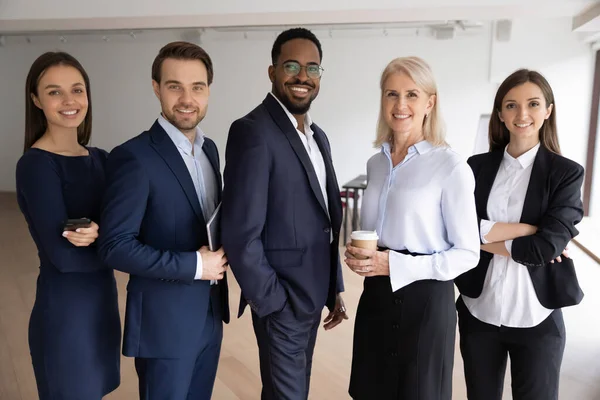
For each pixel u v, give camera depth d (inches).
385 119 74.0
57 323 73.2
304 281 75.4
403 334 71.0
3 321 160.9
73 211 74.6
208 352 80.4
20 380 123.3
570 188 73.9
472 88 348.2
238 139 72.3
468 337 81.8
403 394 71.8
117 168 67.7
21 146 414.0
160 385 72.7
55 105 73.3
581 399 114.9
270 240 74.9
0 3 204.1
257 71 381.7
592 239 263.6
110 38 392.2
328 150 83.7
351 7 200.2
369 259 69.5
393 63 70.9
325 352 140.9
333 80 368.5
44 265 75.1
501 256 77.7
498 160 81.0
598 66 315.9
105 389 79.2
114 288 80.8
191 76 70.3
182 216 71.1
